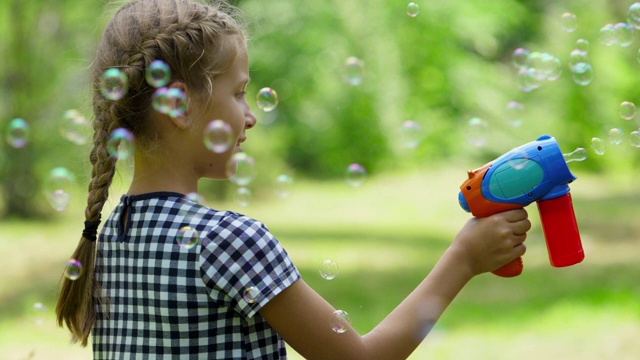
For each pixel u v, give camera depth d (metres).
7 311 6.09
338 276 7.64
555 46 16.62
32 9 11.20
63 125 2.66
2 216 11.44
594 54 16.16
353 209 13.00
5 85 11.38
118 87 1.65
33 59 11.23
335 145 17.19
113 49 1.71
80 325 1.71
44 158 11.34
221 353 1.54
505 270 1.71
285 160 16.89
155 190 1.65
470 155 18.11
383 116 17.27
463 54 19.02
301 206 13.45
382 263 8.39
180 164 1.67
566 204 1.70
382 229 10.91
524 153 1.69
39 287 6.94
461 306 6.19
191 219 1.58
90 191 1.73
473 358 4.77
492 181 1.68
